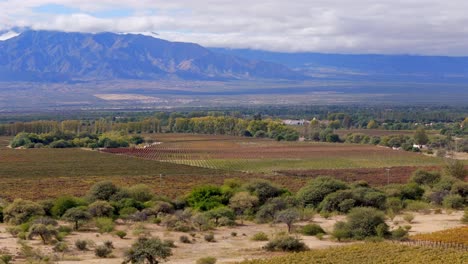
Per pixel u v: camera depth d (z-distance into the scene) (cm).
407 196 11525
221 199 10581
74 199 9962
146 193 10894
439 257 6156
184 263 6344
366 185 12312
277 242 7094
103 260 6419
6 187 12812
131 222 9119
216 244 7462
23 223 8538
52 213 9444
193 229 8556
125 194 10581
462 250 6631
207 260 6138
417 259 6047
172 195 11750
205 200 10544
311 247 7225
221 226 8888
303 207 10412
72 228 8400
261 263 5988
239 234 8194
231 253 6894
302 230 8288
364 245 6888
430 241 7244
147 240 6762
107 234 8069
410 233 8075
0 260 6103
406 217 9125
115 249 7088
